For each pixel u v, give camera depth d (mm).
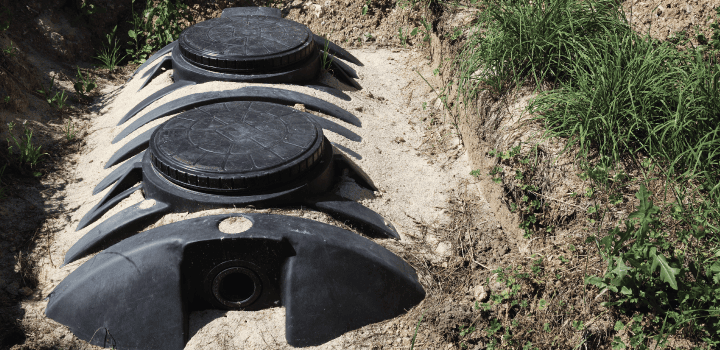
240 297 2461
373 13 4270
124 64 4074
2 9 3727
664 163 2543
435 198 2947
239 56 3168
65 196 2893
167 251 2357
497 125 2912
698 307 2283
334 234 2465
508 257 2639
